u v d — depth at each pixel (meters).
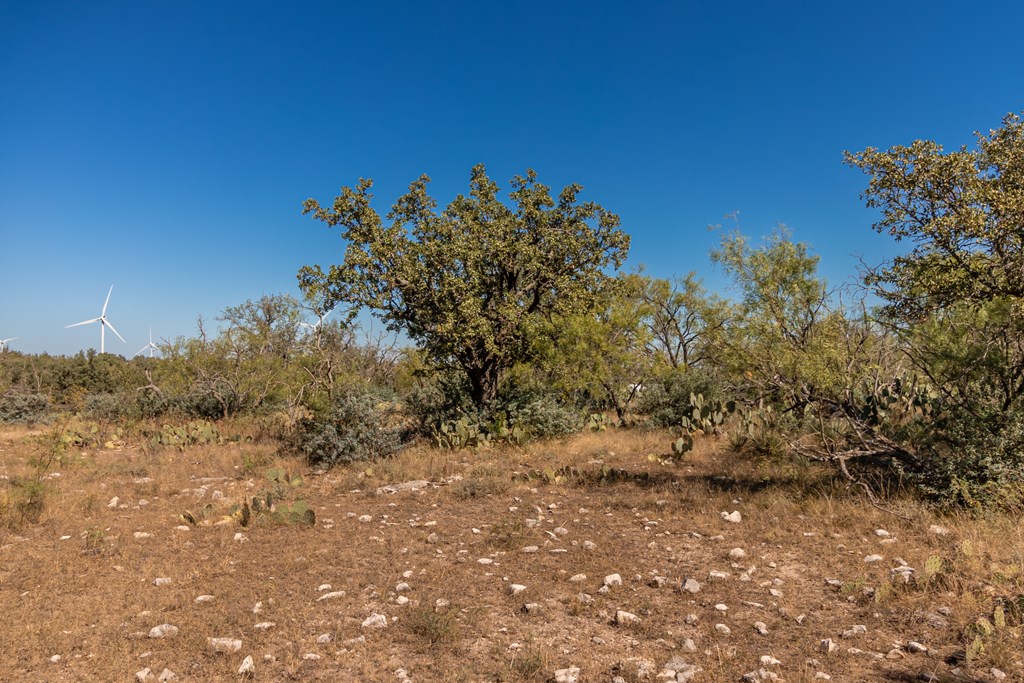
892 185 8.41
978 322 8.98
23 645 4.81
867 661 4.32
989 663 4.15
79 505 9.80
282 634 5.07
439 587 6.07
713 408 15.53
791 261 9.35
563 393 17.84
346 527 8.62
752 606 5.43
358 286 14.86
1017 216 7.67
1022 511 6.99
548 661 4.45
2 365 32.47
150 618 5.40
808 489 9.28
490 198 16.11
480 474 11.85
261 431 18.31
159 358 23.86
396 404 20.75
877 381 11.41
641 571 6.45
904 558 6.25
